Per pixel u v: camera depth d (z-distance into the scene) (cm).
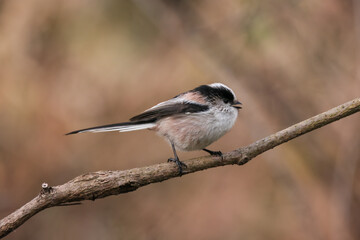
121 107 1273
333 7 1234
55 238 1276
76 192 614
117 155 1303
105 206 1317
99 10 1252
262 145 715
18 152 1235
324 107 1258
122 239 1258
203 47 1330
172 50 1336
